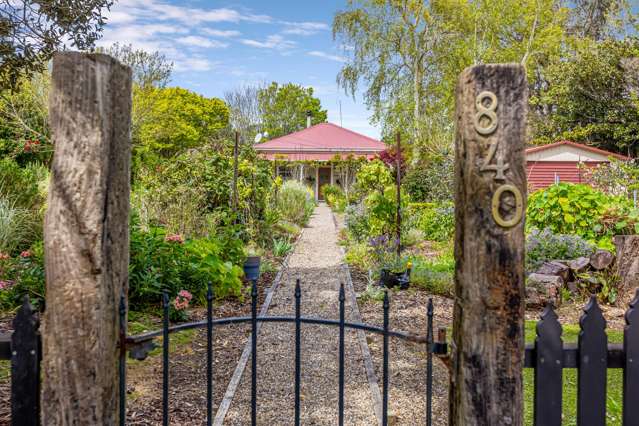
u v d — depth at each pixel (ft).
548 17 76.84
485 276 4.92
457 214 5.19
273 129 140.97
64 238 4.97
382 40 72.95
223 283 17.15
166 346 5.82
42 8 14.19
